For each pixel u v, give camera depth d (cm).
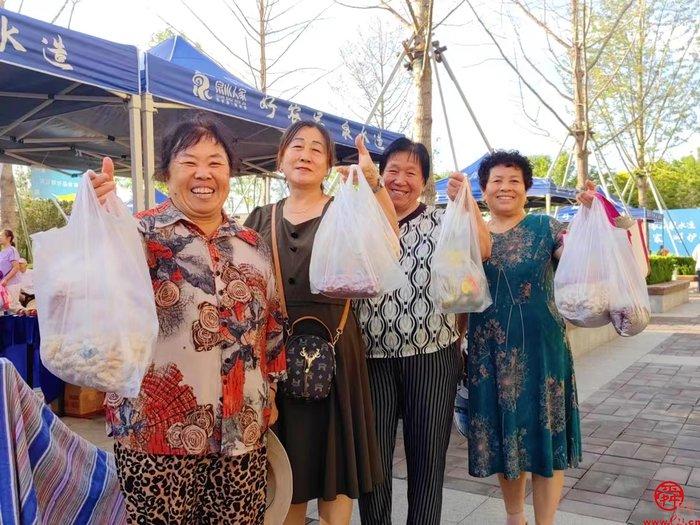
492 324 265
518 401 261
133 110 433
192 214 184
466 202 245
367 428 229
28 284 787
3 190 1130
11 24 343
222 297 180
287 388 212
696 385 609
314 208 234
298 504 229
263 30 904
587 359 757
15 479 154
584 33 724
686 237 2680
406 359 253
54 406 501
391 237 215
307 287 223
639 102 1141
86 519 182
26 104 528
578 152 745
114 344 152
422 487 254
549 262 267
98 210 159
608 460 394
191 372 174
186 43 683
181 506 174
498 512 319
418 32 550
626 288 239
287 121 554
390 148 267
